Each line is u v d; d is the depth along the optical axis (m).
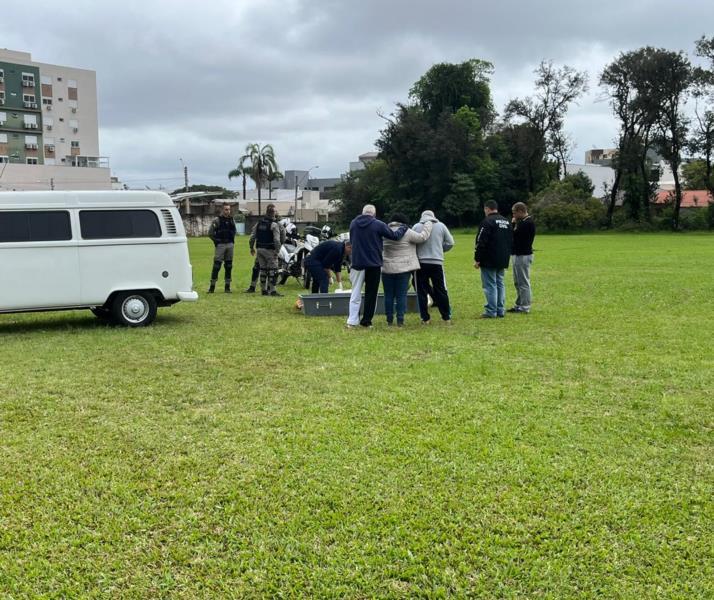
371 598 3.06
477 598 3.04
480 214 75.19
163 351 8.30
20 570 3.28
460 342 8.73
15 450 4.82
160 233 10.38
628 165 62.75
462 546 3.46
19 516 3.81
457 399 5.97
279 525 3.68
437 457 4.60
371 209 9.91
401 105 76.75
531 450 4.71
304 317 11.30
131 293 10.30
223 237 14.94
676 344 8.40
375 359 7.71
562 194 65.44
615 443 4.86
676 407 5.69
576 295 13.81
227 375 6.99
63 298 9.84
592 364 7.33
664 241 43.69
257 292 15.35
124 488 4.15
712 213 60.72
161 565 3.32
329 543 3.51
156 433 5.15
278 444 4.88
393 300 10.62
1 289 9.51
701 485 4.14
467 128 73.81
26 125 83.94
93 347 8.59
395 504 3.91
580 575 3.20
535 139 71.31
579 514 3.78
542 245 38.38
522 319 10.73
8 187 78.12
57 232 9.79
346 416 5.52
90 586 3.17
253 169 95.00
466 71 81.00
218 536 3.59
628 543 3.48
